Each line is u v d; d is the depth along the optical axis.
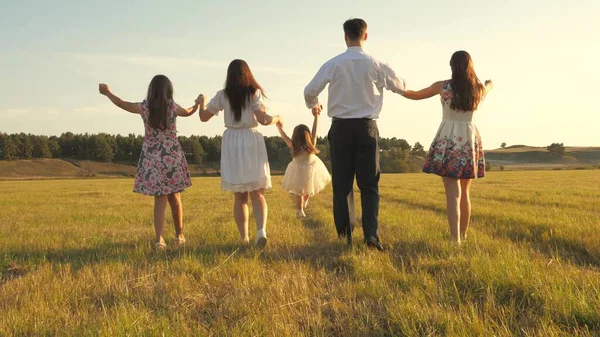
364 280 4.19
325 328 3.08
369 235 5.55
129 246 6.41
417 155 115.69
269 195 19.44
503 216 8.80
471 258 4.57
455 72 5.68
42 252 5.96
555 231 6.57
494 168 115.50
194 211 12.06
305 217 10.17
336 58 5.68
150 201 17.19
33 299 3.79
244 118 5.95
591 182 28.84
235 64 5.98
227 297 3.79
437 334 2.92
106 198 19.52
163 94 5.91
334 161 5.84
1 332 3.07
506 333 2.84
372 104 5.67
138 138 127.69
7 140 111.19
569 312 3.11
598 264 4.90
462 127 5.78
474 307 3.37
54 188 33.91
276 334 2.94
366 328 3.01
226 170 5.98
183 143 113.00
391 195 17.70
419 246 5.74
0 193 25.39
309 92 5.78
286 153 91.88
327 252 5.55
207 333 3.03
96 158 120.44
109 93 5.94
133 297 3.85
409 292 3.71
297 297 3.70
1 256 5.66
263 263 4.96
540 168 112.12
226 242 6.42
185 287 4.09
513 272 3.98
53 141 120.06
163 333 2.92
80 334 2.99
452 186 5.86
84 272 4.70
